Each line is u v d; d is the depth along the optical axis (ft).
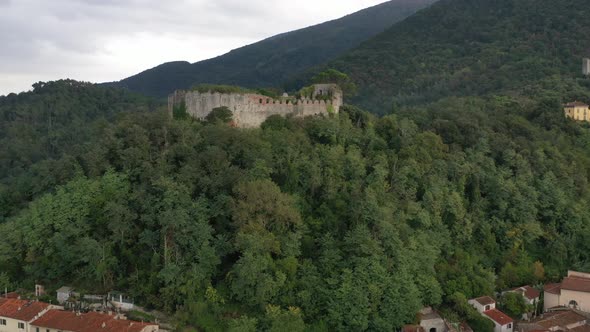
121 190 404.16
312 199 424.05
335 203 413.39
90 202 405.18
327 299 363.76
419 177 463.42
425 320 382.83
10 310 368.27
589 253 498.28
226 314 354.54
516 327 396.78
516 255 469.16
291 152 431.43
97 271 373.40
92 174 428.15
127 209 389.80
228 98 475.31
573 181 546.67
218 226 391.04
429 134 514.27
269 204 374.63
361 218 399.65
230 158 420.77
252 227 367.66
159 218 369.30
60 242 389.39
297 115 498.69
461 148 536.42
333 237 394.93
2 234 422.00
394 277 375.45
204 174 407.64
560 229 511.81
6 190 531.50
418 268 400.67
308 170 425.28
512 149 542.16
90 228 398.42
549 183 518.37
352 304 358.43
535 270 460.14
